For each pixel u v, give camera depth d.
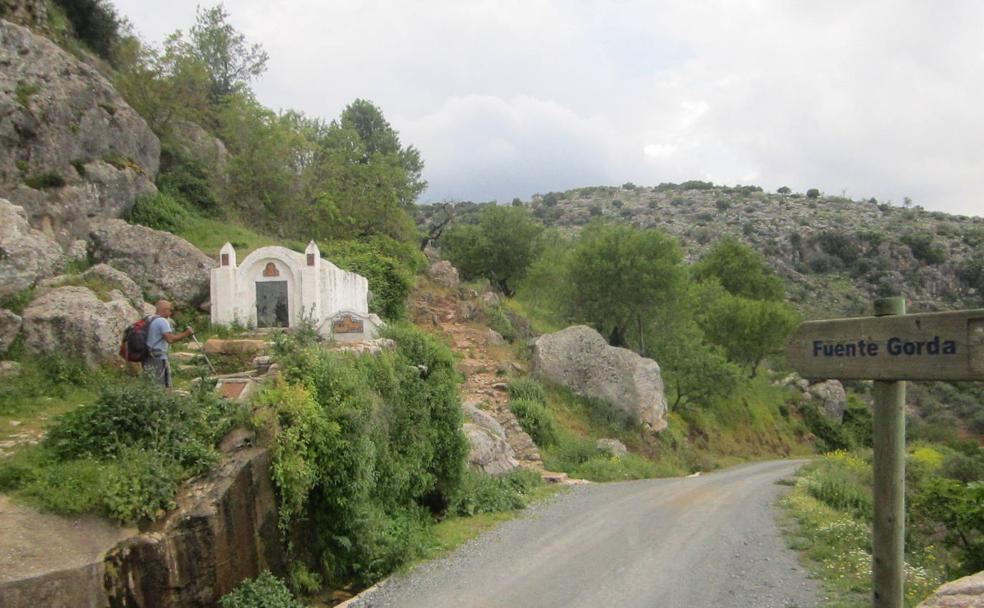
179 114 29.02
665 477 23.12
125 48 30.48
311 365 10.52
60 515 7.18
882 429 4.31
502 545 11.25
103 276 14.55
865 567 9.35
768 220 106.44
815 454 45.44
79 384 10.97
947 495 12.07
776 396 50.78
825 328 4.63
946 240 87.06
